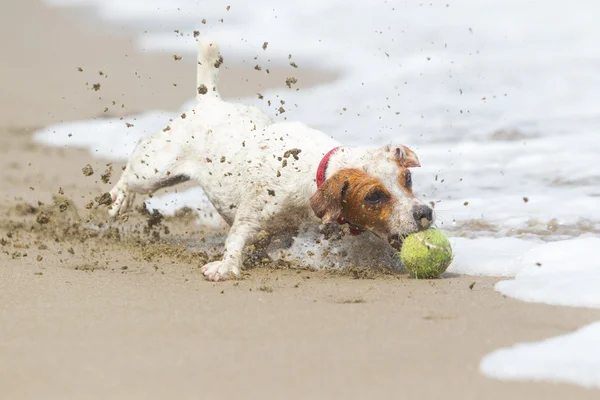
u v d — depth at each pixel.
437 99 19.59
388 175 9.16
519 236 11.34
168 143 11.29
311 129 10.20
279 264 10.40
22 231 12.26
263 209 9.98
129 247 11.44
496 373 6.07
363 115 18.95
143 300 8.34
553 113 17.97
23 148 18.22
